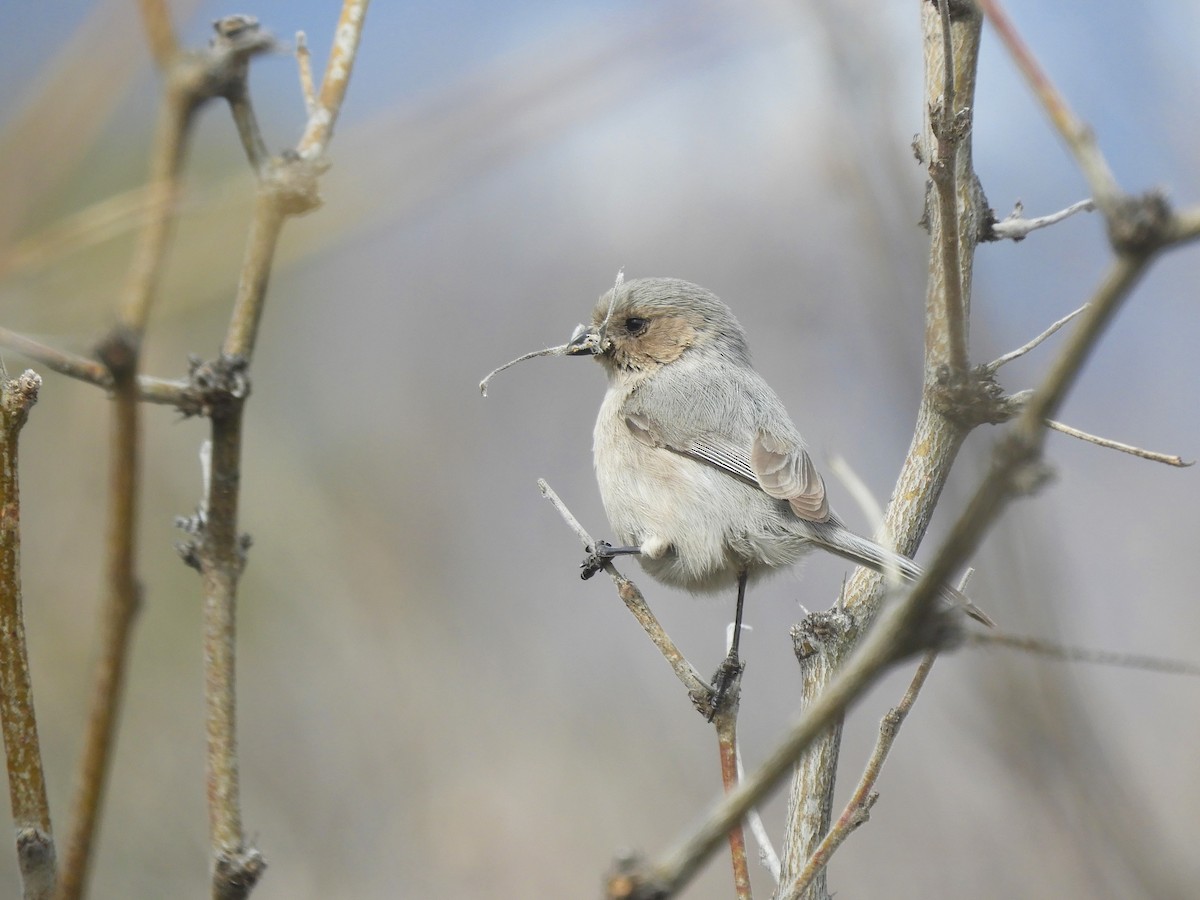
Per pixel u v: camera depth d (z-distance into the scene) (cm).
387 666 1382
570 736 1345
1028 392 640
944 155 554
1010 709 837
